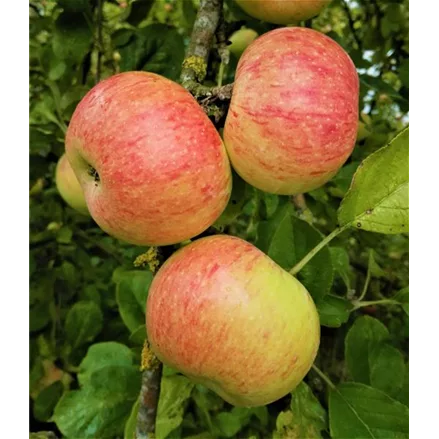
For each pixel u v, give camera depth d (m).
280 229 0.24
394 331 0.35
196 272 0.19
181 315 0.18
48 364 0.39
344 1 0.40
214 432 0.29
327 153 0.19
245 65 0.20
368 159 0.20
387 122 0.40
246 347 0.18
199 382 0.21
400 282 0.42
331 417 0.23
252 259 0.19
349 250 0.44
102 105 0.18
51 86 0.35
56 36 0.31
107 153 0.18
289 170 0.19
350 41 0.43
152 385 0.22
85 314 0.35
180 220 0.19
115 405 0.27
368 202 0.21
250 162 0.20
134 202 0.18
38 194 0.43
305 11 0.25
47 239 0.42
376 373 0.26
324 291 0.23
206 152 0.19
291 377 0.19
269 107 0.19
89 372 0.28
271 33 0.20
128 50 0.32
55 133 0.37
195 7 0.38
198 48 0.23
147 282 0.29
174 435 0.27
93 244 0.47
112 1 0.37
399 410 0.23
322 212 0.34
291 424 0.24
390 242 0.45
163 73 0.32
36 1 0.41
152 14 0.42
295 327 0.19
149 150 0.18
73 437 0.26
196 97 0.21
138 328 0.27
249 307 0.18
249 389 0.19
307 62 0.19
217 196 0.19
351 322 0.35
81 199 0.35
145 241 0.20
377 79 0.34
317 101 0.19
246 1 0.25
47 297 0.41
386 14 0.39
